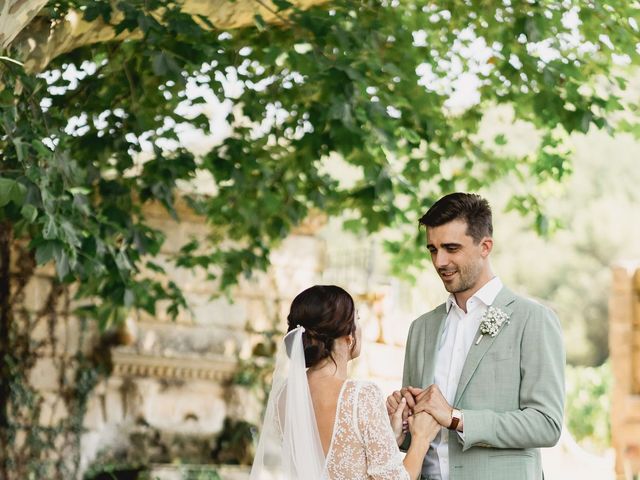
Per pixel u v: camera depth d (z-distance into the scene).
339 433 3.84
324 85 7.39
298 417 3.86
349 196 8.58
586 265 24.69
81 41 6.52
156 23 6.16
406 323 12.63
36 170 5.66
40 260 5.68
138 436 11.77
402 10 8.30
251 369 12.19
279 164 8.80
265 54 7.82
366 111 7.58
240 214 8.92
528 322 4.07
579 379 17.34
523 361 4.04
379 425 3.86
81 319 11.62
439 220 4.06
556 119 8.12
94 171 7.50
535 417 3.92
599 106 8.02
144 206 11.86
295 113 8.53
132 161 7.83
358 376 12.25
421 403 4.04
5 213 6.27
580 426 16.95
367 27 7.69
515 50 8.11
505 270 24.75
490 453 4.02
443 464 4.14
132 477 11.34
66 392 11.50
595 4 7.66
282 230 9.09
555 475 11.35
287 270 12.58
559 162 9.16
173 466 11.34
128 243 7.46
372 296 12.51
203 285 12.18
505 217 24.77
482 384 4.07
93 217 6.71
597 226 24.72
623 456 12.22
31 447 11.29
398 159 8.79
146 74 7.97
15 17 5.50
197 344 12.10
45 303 11.49
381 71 7.47
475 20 8.25
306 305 3.97
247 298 12.40
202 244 12.16
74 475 11.42
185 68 7.56
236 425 12.11
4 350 11.30
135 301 7.83
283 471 3.89
